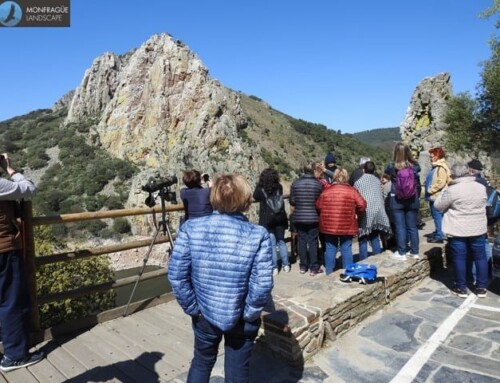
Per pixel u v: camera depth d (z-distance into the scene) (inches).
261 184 242.2
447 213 197.0
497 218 211.0
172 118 2790.4
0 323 134.8
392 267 207.6
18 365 136.6
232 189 92.9
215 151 2691.9
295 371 135.0
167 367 138.6
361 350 148.2
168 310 192.2
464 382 124.6
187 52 2906.0
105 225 2026.3
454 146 972.6
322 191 237.8
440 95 1069.8
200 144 2620.6
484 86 964.0
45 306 287.0
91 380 129.8
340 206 215.2
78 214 168.2
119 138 2871.6
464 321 169.5
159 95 2802.7
